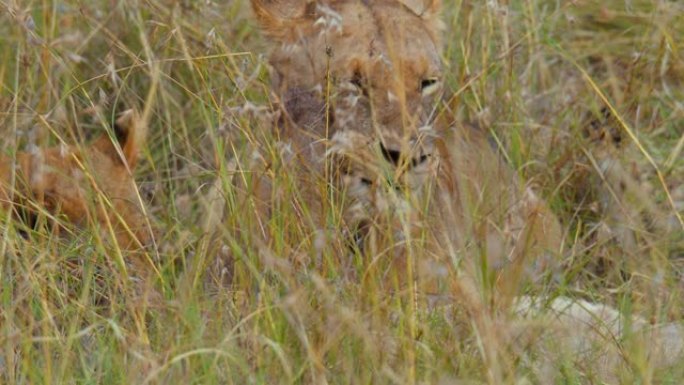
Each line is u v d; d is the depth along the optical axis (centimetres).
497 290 909
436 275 918
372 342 797
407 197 904
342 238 919
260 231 951
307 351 802
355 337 822
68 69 1077
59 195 1017
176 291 900
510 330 838
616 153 1165
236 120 1002
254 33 1134
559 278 988
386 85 960
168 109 1159
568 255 1055
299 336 813
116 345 848
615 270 1008
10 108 1045
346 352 816
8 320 851
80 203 1019
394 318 870
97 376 824
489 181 1065
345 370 801
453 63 1299
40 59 1109
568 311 942
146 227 1022
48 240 958
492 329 817
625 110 1251
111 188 1045
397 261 937
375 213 927
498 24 1323
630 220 1031
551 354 848
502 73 1285
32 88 1109
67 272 942
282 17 1052
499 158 1120
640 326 912
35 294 900
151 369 790
